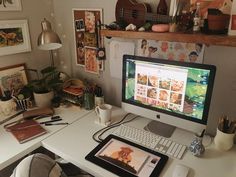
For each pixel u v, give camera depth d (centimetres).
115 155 108
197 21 106
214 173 98
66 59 195
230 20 93
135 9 127
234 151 113
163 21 116
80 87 173
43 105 165
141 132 126
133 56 124
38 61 189
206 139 124
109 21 153
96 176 100
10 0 158
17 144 121
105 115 138
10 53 165
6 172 163
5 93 160
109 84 172
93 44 168
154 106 124
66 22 181
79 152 112
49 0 183
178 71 110
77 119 148
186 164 104
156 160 104
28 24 174
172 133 128
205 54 121
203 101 106
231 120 118
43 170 79
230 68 116
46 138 126
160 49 136
